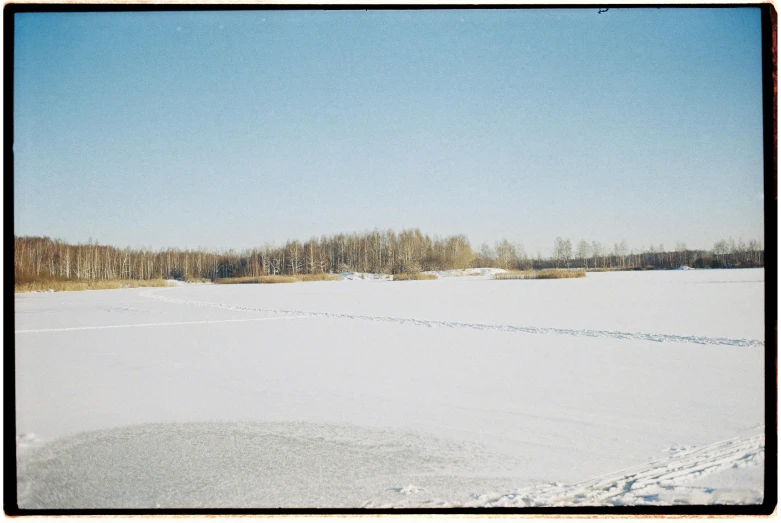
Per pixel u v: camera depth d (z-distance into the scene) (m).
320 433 5.38
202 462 4.74
